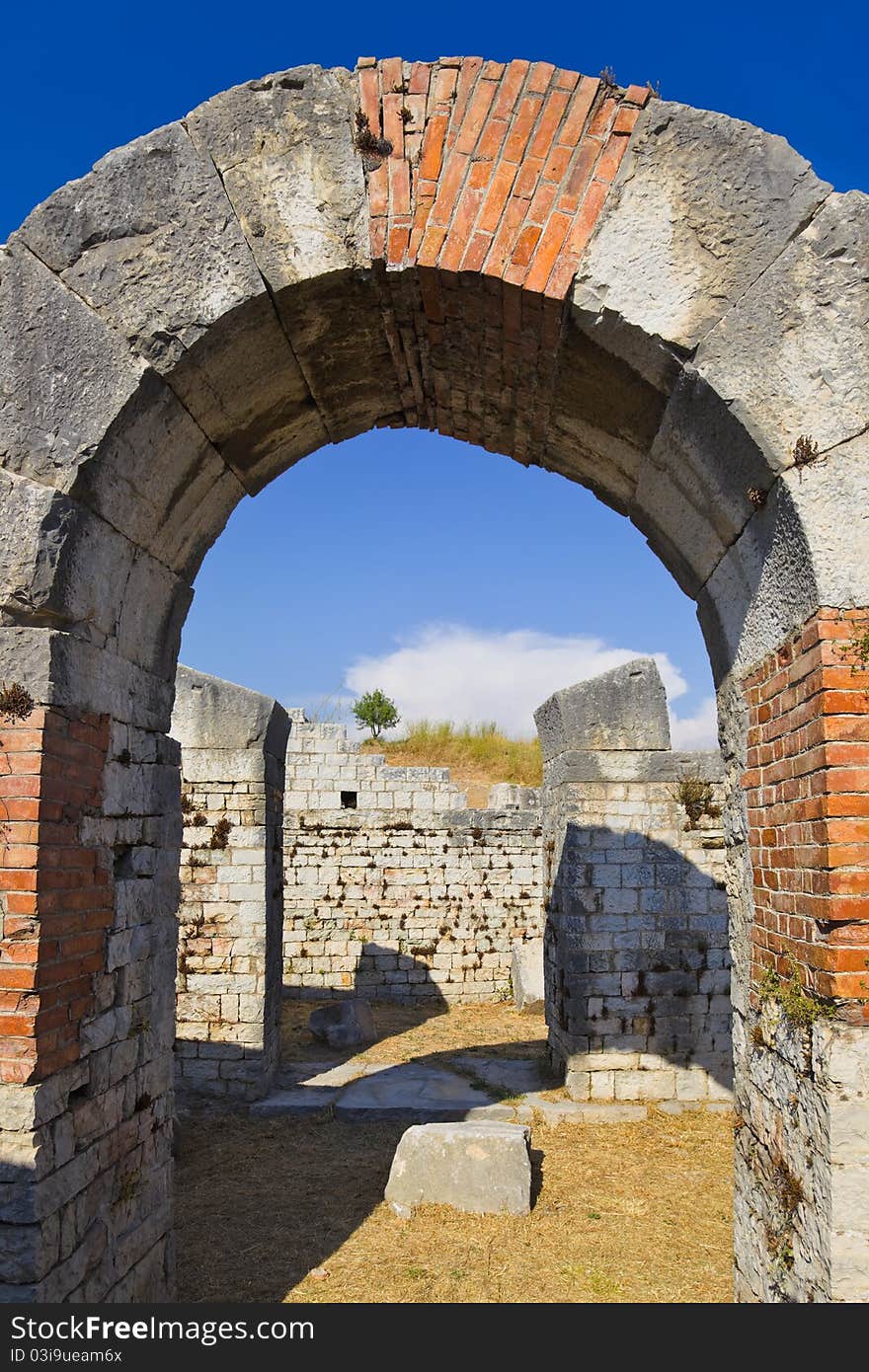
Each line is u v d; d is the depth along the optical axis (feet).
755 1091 13.35
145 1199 14.19
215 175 12.80
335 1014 39.88
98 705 13.07
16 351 12.19
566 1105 30.37
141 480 13.55
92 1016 12.48
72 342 12.32
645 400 13.58
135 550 14.14
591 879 32.12
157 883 15.25
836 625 11.10
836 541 11.30
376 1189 23.44
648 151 12.56
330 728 53.26
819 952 10.98
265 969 31.12
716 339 12.09
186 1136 27.89
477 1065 35.50
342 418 17.60
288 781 51.85
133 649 14.67
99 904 12.85
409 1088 32.17
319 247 12.84
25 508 11.69
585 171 12.67
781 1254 12.04
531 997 48.49
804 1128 11.34
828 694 10.94
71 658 12.17
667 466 14.52
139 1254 13.82
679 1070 31.37
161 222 12.67
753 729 13.56
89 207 12.58
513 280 12.59
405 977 51.08
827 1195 10.50
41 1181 10.69
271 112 12.97
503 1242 20.25
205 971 31.09
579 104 12.76
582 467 17.30
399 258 12.80
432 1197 22.09
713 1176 24.89
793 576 11.88
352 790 52.34
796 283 12.01
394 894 51.70
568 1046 31.99
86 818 12.55
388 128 12.95
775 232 12.14
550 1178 24.50
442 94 13.01
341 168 12.92
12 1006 10.80
